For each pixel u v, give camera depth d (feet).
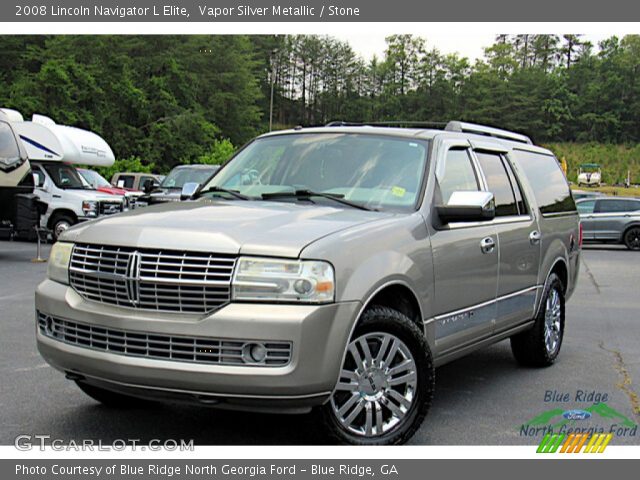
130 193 75.77
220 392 12.87
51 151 64.75
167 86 221.25
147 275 13.47
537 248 21.47
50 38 200.23
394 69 531.50
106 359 13.50
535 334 22.17
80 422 16.46
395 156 17.57
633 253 73.77
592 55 563.48
